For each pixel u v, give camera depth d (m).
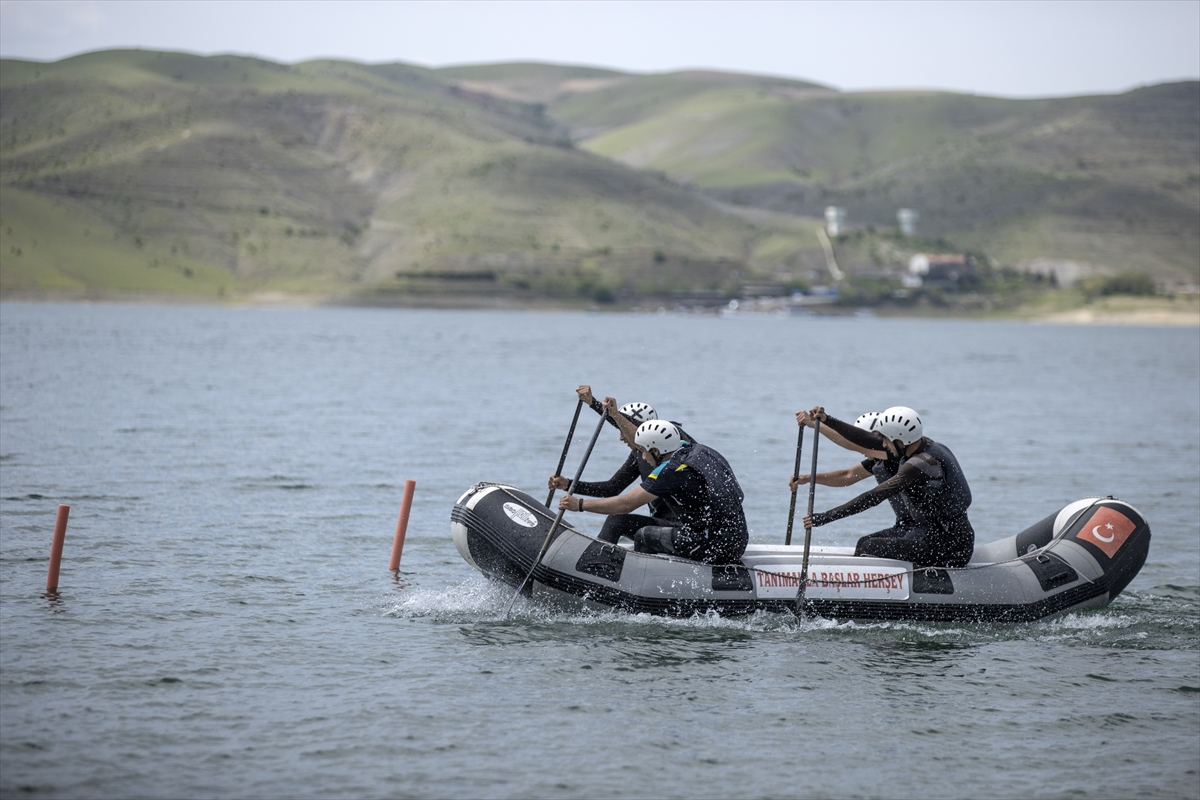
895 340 177.62
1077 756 11.40
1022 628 15.67
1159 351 141.50
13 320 160.25
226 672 13.23
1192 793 10.62
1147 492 27.75
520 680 13.22
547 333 171.12
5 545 19.05
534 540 15.74
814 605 15.49
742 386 67.00
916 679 13.53
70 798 10.05
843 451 36.03
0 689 12.45
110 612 15.41
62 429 34.69
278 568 18.19
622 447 35.12
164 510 22.44
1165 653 14.70
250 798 10.16
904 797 10.47
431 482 26.91
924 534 15.86
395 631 15.03
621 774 10.80
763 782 10.70
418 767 10.84
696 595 15.46
